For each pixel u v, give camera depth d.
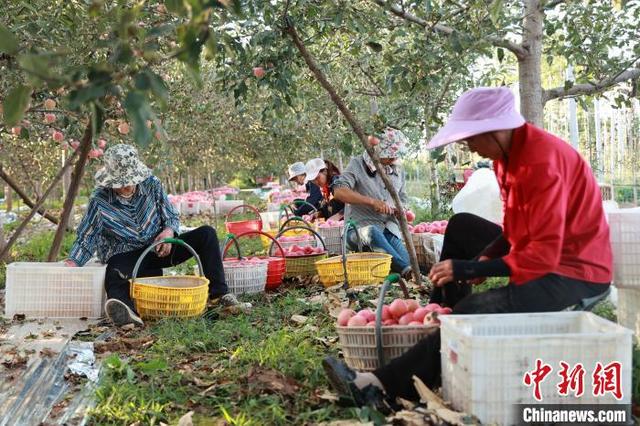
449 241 3.91
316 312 5.23
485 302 3.13
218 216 18.42
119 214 5.56
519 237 3.07
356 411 3.02
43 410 3.44
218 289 5.59
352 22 5.50
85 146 6.82
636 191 11.00
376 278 6.17
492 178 6.08
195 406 3.39
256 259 6.38
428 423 2.82
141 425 3.20
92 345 4.60
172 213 5.69
